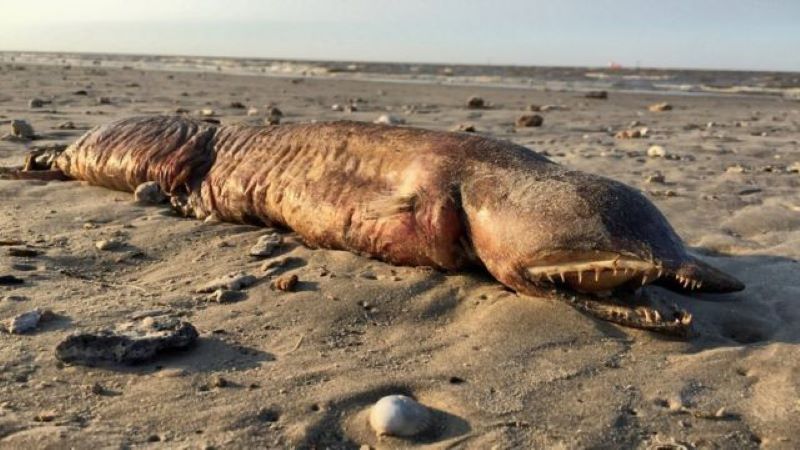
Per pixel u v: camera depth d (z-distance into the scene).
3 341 0.57
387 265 0.78
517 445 0.46
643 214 0.64
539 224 0.65
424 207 0.74
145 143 1.04
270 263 0.77
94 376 0.52
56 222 0.92
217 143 0.99
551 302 0.67
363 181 0.81
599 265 0.63
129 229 0.90
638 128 2.29
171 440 0.45
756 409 0.50
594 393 0.52
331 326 0.63
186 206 0.97
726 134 2.19
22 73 4.61
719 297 0.72
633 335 0.62
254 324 0.63
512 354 0.58
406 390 0.53
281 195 0.87
